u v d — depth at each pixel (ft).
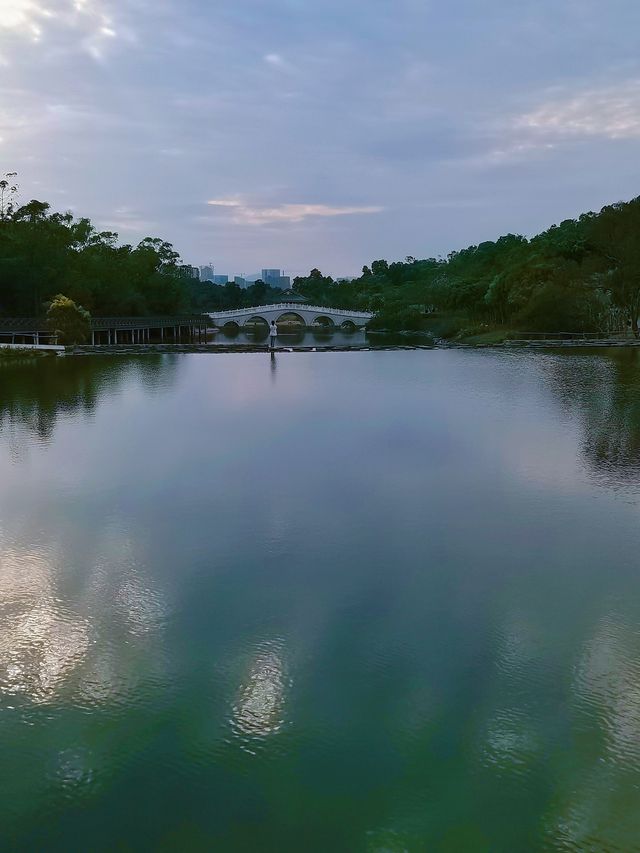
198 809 25.62
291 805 25.68
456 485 64.34
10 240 334.24
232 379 157.69
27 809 25.68
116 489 63.87
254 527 53.52
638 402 113.70
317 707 31.09
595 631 37.42
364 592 42.22
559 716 30.30
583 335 276.00
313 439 85.46
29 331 259.80
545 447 79.51
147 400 122.21
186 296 523.70
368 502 59.36
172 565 46.34
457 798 25.95
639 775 26.89
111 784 26.81
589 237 283.59
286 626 38.14
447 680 32.96
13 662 34.65
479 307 392.88
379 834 24.44
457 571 45.14
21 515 56.70
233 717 30.50
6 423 97.91
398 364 195.42
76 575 44.75
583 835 24.34
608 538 50.85
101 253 444.96
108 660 34.86
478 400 118.32
